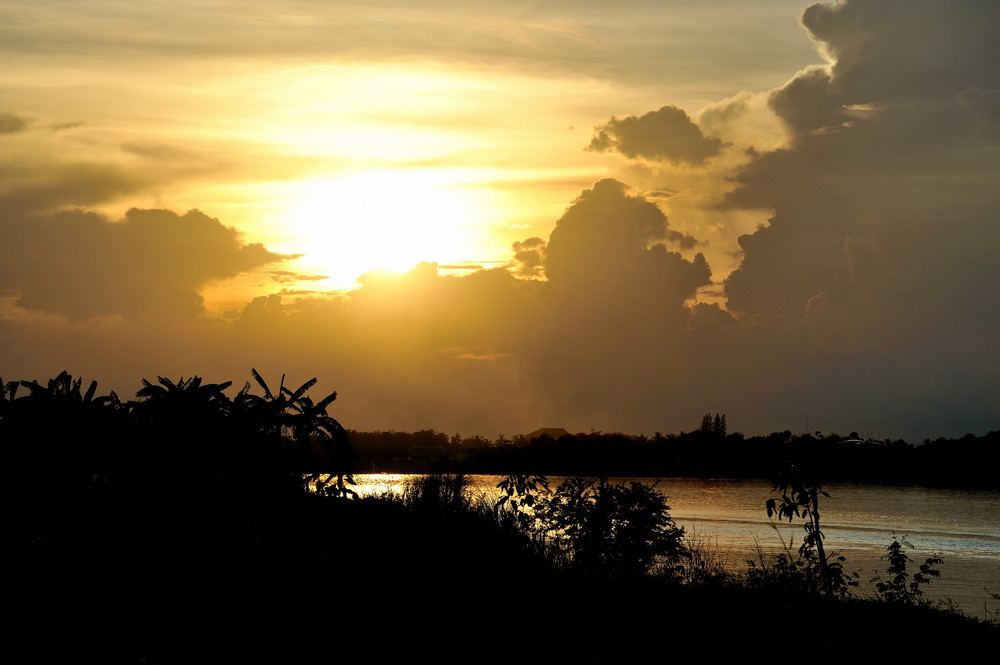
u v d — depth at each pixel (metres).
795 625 11.22
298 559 15.08
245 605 11.94
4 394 18.59
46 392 18.77
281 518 16.94
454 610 11.75
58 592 12.43
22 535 16.02
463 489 20.59
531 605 12.04
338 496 18.39
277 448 18.97
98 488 17.56
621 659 9.70
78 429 18.17
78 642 9.82
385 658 9.41
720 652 10.09
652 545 13.82
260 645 9.84
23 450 17.58
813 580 12.77
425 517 17.47
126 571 13.98
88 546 15.54
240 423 18.92
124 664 8.94
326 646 9.86
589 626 11.04
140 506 17.28
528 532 15.48
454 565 14.47
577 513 13.91
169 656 9.30
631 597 12.50
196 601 12.16
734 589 13.03
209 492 17.61
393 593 12.78
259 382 20.11
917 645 10.62
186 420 18.59
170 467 17.92
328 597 12.52
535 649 9.97
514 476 15.45
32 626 10.49
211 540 16.02
